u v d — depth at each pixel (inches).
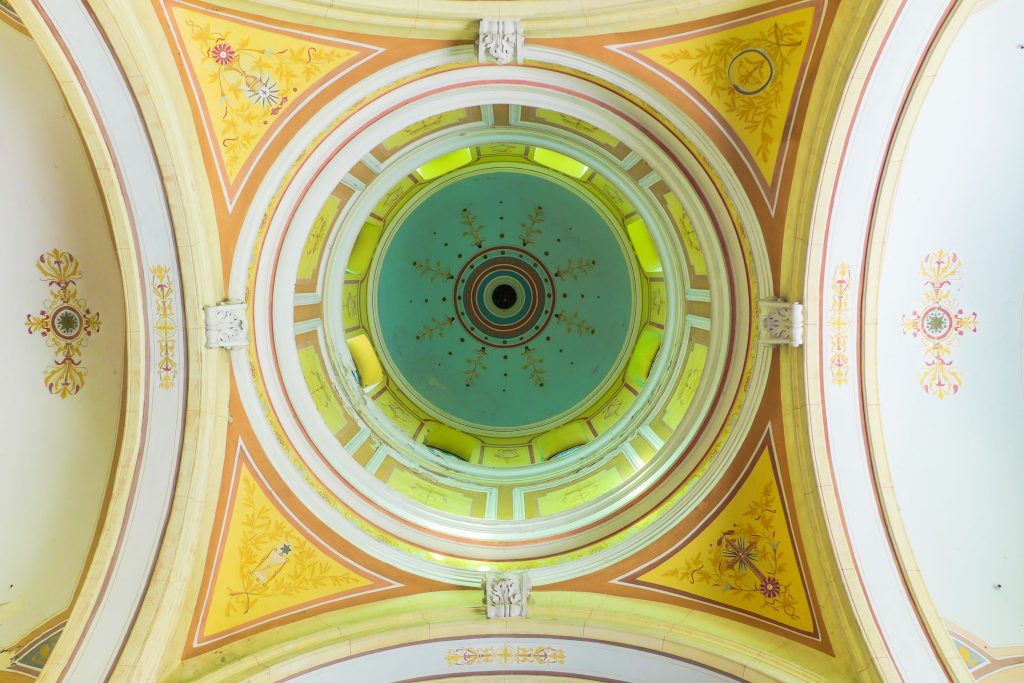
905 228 309.3
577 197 470.6
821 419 292.0
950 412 321.1
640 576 308.8
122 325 312.0
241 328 291.3
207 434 289.0
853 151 271.3
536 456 446.6
